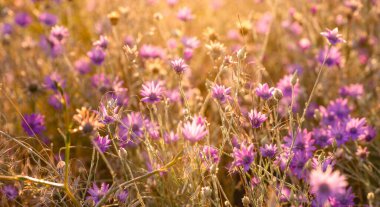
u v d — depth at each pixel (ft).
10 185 9.97
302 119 9.07
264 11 22.35
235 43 18.98
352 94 14.64
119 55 15.90
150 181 10.01
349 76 17.15
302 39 18.56
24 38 20.02
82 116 8.34
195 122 8.32
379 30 18.56
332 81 16.49
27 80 16.53
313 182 6.60
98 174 12.21
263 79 16.49
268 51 19.07
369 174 11.83
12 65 17.53
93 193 9.22
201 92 15.85
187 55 14.65
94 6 21.57
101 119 9.26
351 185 11.91
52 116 15.61
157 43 18.08
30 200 9.82
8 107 14.43
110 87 13.62
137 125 10.65
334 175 6.51
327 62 14.38
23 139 12.53
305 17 18.44
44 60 18.45
